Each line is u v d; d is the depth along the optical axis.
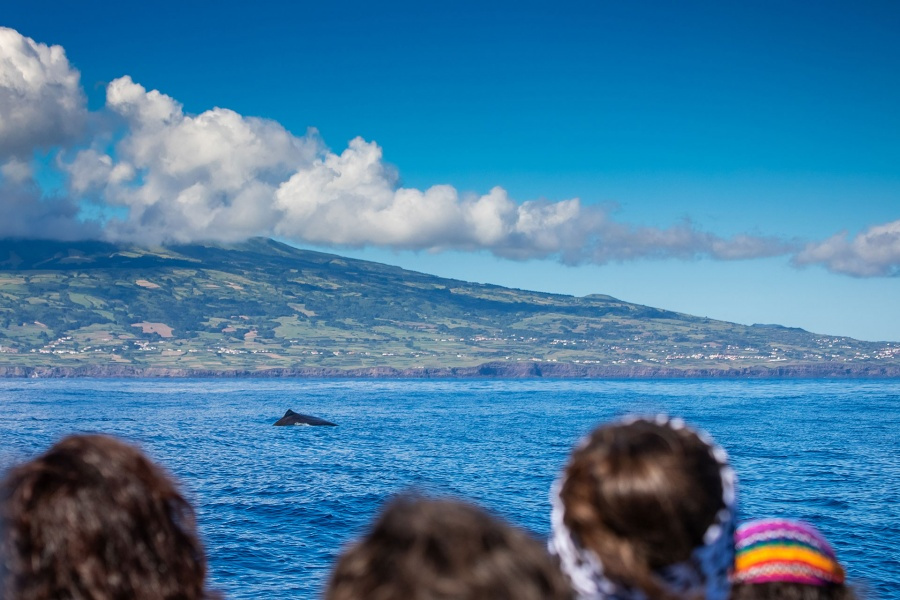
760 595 3.43
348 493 33.09
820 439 59.91
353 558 2.03
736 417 90.69
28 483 2.67
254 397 148.12
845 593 3.58
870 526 26.22
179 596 2.78
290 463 44.56
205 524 26.14
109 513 2.67
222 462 44.69
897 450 51.28
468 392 184.00
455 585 1.89
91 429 69.25
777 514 28.53
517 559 1.95
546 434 66.19
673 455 2.68
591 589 2.71
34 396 142.75
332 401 134.12
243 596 18.48
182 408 108.19
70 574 2.61
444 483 36.38
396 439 61.50
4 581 2.63
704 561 2.70
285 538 24.19
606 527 2.66
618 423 2.86
